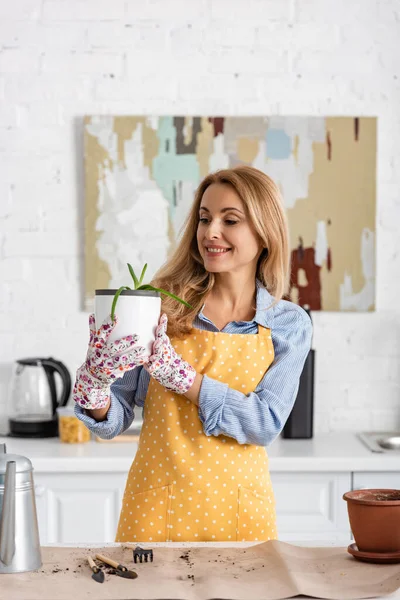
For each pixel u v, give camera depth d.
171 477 1.95
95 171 3.55
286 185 3.56
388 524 1.58
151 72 3.57
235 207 2.00
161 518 1.95
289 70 3.57
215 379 2.03
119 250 3.56
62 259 3.59
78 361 3.60
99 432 1.93
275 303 2.11
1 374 3.59
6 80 3.57
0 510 1.53
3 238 3.58
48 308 3.59
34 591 1.42
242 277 2.11
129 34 3.57
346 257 3.57
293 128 3.55
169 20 3.57
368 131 3.55
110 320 1.63
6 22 3.55
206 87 3.57
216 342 2.05
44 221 3.59
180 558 1.62
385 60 3.58
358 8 3.57
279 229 2.06
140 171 3.55
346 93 3.58
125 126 3.54
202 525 1.94
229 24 3.57
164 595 1.40
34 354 3.59
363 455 3.06
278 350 2.08
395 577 1.49
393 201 3.59
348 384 3.60
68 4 3.56
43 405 3.47
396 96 3.58
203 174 3.55
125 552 1.67
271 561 1.60
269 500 2.01
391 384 3.61
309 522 3.05
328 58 3.57
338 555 1.65
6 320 3.59
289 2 3.57
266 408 1.94
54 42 3.57
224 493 1.95
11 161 3.58
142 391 2.08
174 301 2.09
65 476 3.04
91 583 1.46
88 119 3.54
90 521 3.04
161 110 3.58
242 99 3.58
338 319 3.60
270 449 3.17
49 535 3.04
